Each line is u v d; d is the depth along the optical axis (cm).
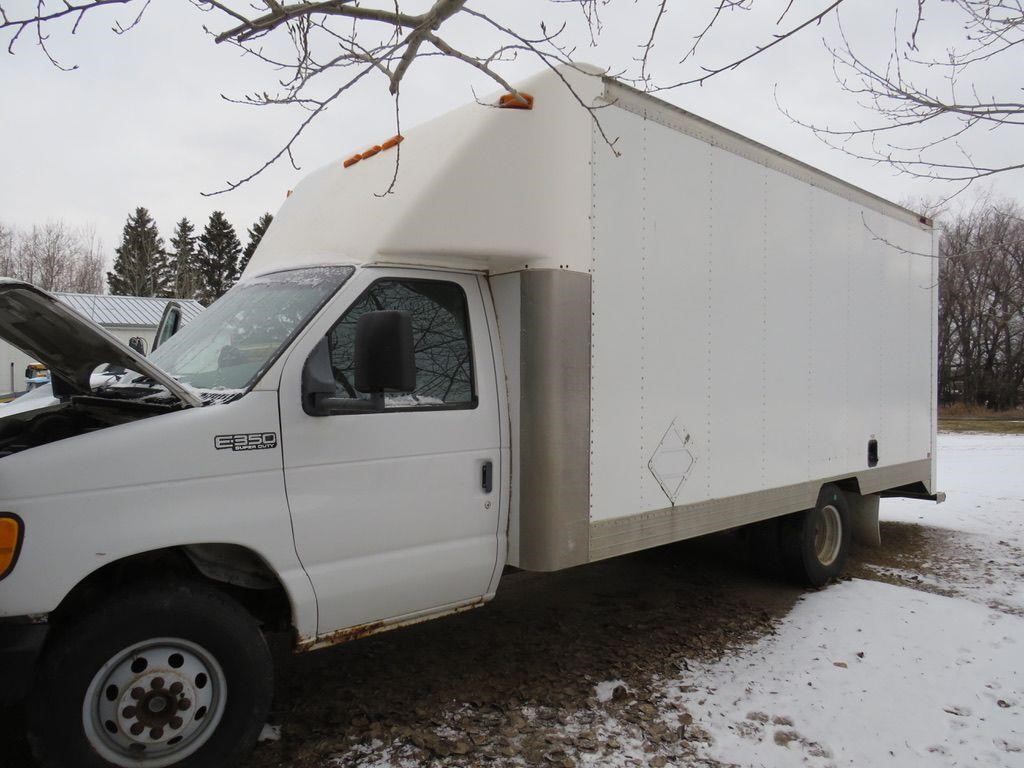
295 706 402
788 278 578
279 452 326
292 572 330
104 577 310
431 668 458
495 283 419
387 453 360
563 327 399
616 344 432
